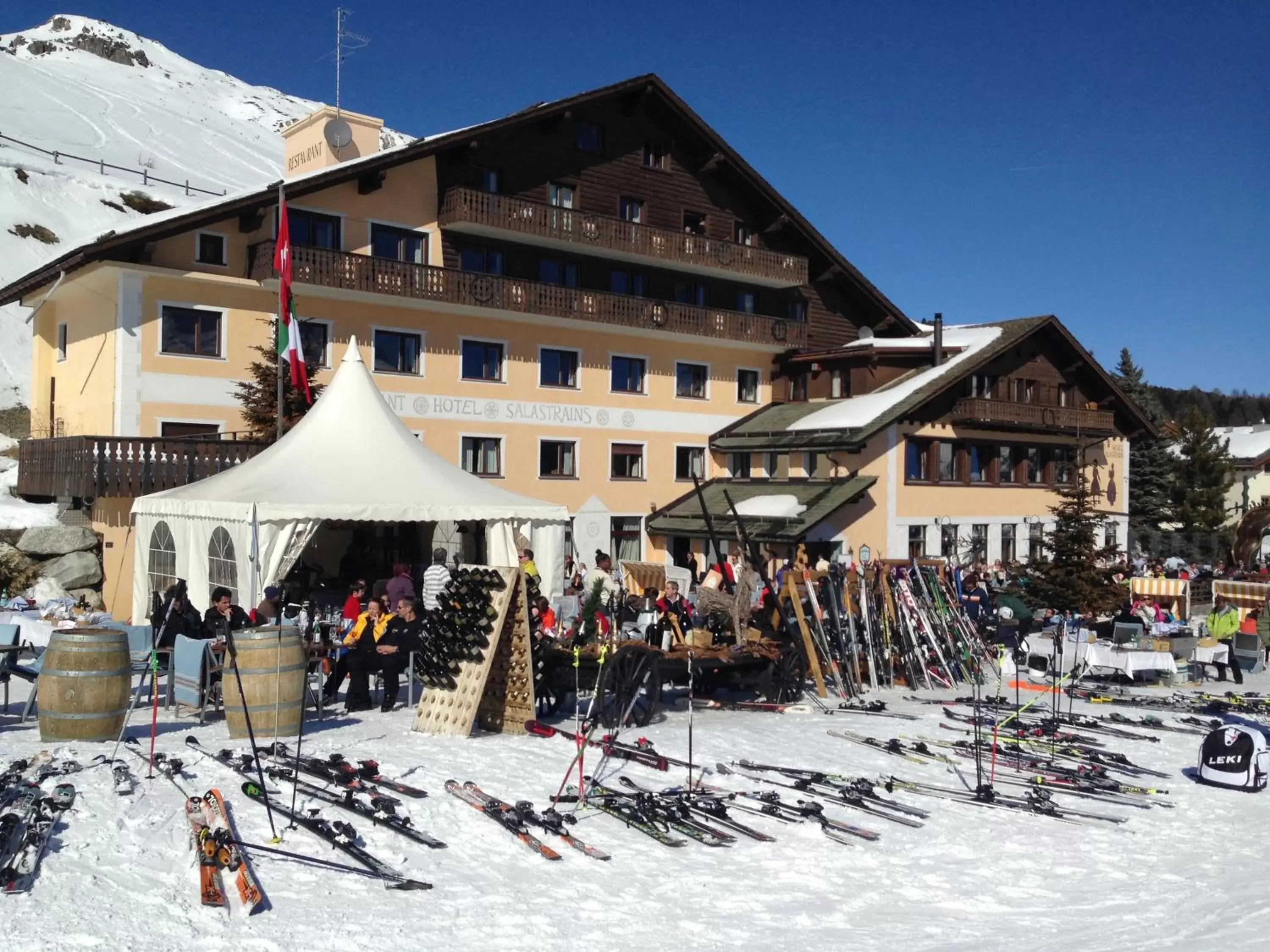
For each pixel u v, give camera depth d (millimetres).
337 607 22844
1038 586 28875
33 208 56250
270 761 9891
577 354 36000
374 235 31500
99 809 8055
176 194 76750
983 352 37656
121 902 6695
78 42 184375
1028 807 11227
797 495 35094
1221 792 12578
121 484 25312
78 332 30203
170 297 27719
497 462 34188
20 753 9633
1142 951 7027
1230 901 8586
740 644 16203
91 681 10273
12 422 38219
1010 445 39875
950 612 20422
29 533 26062
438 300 31656
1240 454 64562
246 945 6344
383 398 22078
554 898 7641
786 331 40281
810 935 7328
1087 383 42531
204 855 7297
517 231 33438
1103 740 15211
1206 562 49719
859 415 35500
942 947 7160
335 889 7355
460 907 7301
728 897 8023
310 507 18281
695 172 39438
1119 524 44000
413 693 14859
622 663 13438
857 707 16453
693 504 37594
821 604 18266
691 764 10719
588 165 36344
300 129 36500
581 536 35906
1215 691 20766
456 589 12492
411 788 9531
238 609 14664
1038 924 7852
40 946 5988
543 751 11539
